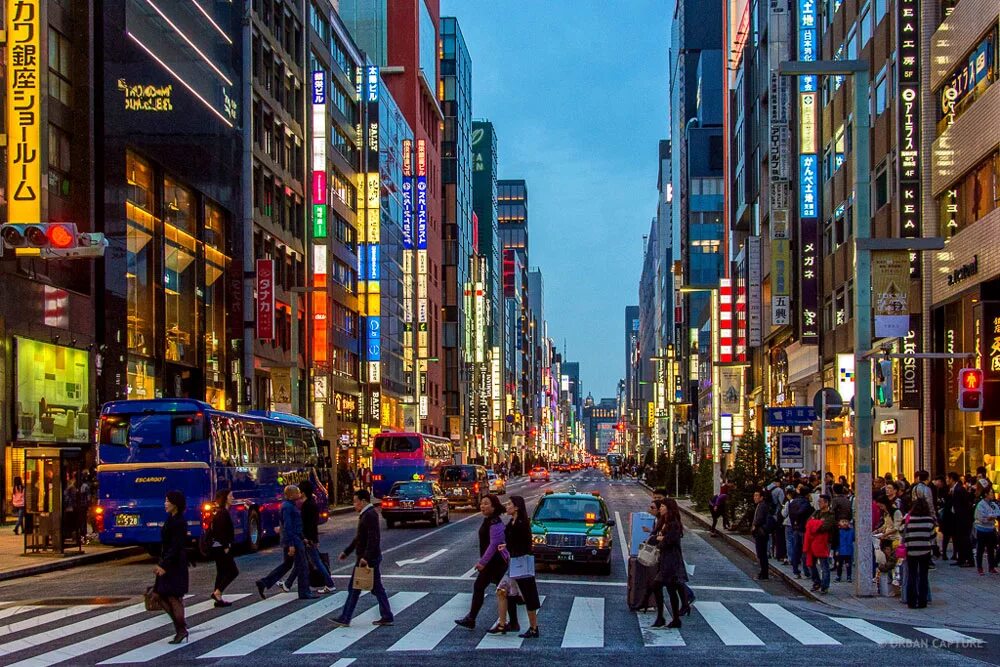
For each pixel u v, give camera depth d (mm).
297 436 35125
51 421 37375
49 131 37906
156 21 45781
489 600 18438
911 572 17844
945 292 34406
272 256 62000
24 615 16984
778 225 53844
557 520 24188
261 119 60750
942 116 35406
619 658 12844
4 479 35031
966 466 33250
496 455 158000
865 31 43344
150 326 45531
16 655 13172
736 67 77375
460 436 122500
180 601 14023
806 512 22547
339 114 77688
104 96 41031
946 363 35094
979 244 31344
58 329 37781
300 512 18844
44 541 27156
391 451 54219
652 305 183375
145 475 26625
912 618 16719
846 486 22875
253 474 29906
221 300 54500
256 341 58438
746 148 70375
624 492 77125
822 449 24969
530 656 12938
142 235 44906
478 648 13516
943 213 35125
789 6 54750
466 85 138125
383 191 86438
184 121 48812
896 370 39219
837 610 17812
